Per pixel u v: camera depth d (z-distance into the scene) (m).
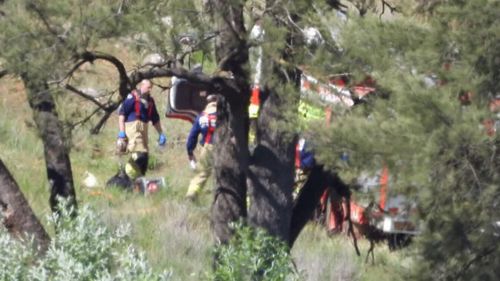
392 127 28.09
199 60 35.22
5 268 23.92
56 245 25.58
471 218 28.98
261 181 35.66
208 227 50.84
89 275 23.52
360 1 32.19
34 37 31.48
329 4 32.28
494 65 28.72
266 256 27.89
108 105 34.38
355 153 28.44
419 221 30.06
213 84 33.75
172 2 31.81
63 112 35.22
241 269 26.91
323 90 31.19
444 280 30.84
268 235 32.50
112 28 31.33
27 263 24.53
